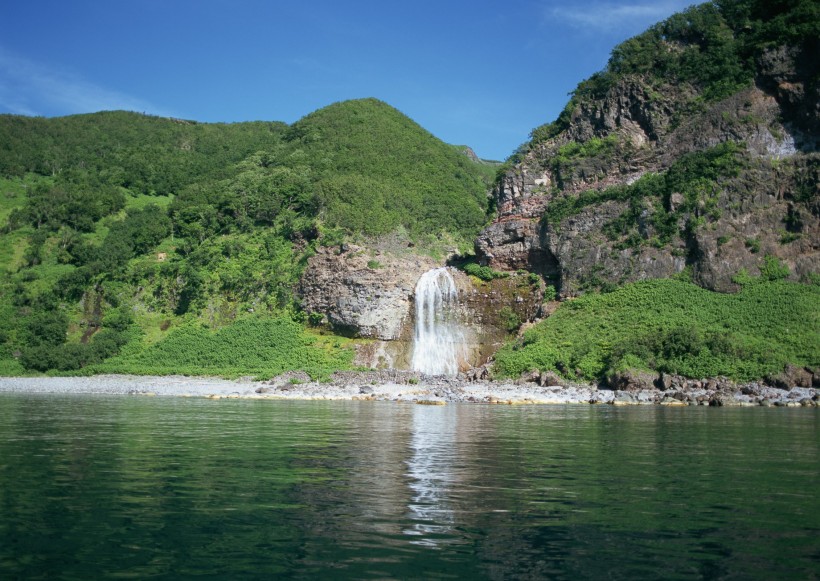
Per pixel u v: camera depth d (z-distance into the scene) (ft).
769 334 174.19
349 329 234.38
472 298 237.45
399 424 98.94
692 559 36.29
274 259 275.39
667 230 215.92
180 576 33.71
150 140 499.51
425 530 41.34
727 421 104.63
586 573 34.24
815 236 199.21
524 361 190.60
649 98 251.39
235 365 225.15
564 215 236.84
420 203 313.73
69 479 55.26
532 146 273.54
